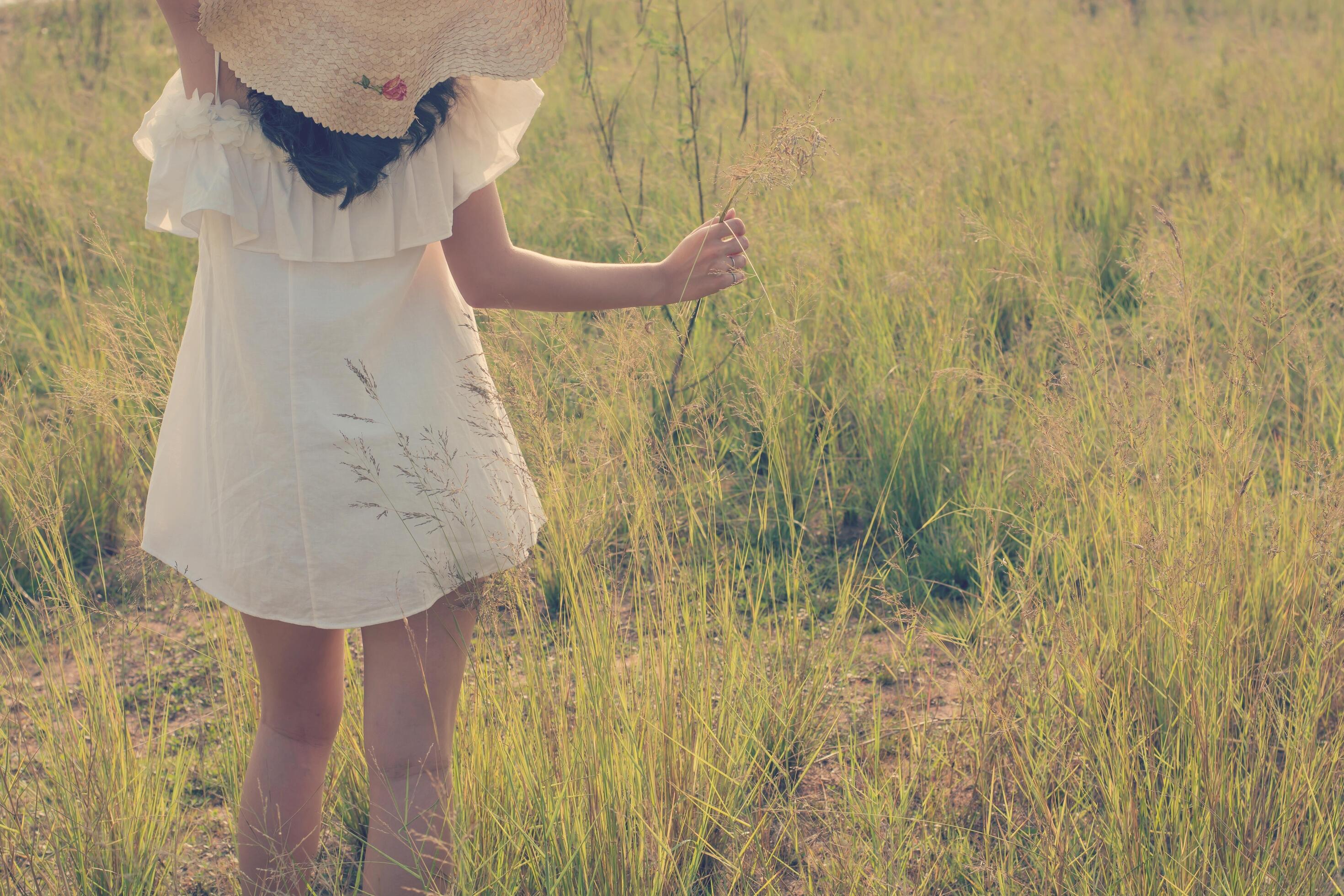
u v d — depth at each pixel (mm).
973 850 2291
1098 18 10516
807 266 4410
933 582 3387
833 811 2416
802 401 3990
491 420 1943
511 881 2131
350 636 3025
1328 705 2430
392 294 1752
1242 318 3883
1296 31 10516
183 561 1906
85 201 5863
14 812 2256
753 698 2635
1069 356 3387
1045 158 6395
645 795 2250
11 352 4305
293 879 2055
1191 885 1963
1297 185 6039
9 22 12344
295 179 1663
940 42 10180
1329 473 2967
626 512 2621
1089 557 3000
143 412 3365
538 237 5645
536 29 1721
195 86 1668
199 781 2723
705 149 6043
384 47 1601
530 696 2279
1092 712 2396
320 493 1750
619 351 2797
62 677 2596
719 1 10133
